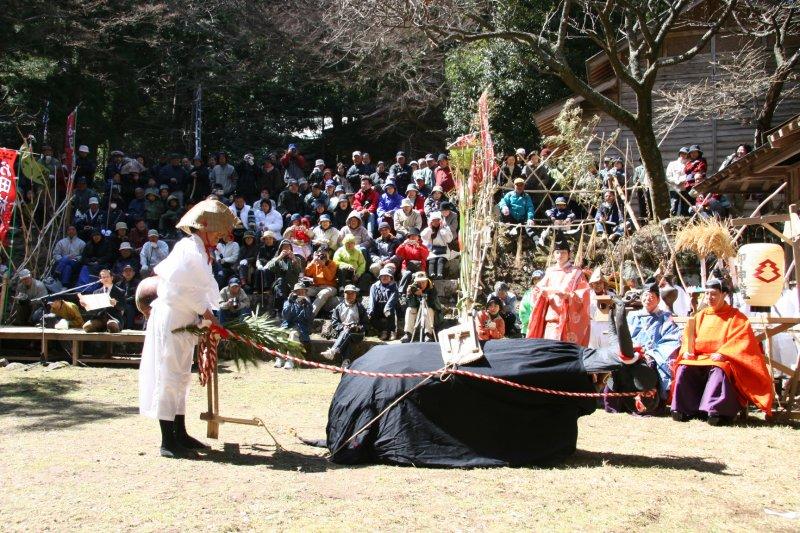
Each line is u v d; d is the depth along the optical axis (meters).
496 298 10.30
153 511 4.96
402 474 5.89
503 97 22.08
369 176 17.36
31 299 13.51
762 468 6.34
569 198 14.85
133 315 13.44
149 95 26.44
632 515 5.09
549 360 6.29
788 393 8.43
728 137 18.16
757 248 8.38
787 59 17.72
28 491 5.36
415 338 12.51
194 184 17.95
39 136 22.53
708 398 8.08
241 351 6.79
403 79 24.80
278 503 5.17
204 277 6.32
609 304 10.04
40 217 16.80
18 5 19.53
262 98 29.34
